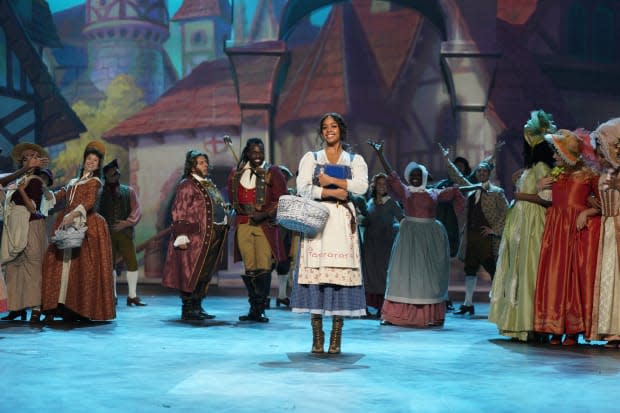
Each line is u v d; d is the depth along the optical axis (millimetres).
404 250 7199
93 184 6875
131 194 8977
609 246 5582
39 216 6984
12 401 3475
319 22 11836
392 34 11727
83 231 6652
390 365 4539
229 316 7652
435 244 7242
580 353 5188
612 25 11695
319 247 4875
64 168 12055
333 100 11750
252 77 11781
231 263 11508
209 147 11836
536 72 11570
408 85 11688
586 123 11609
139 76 11984
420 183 7422
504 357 4945
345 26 11797
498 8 11555
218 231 7340
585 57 11648
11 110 11906
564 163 5848
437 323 7195
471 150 11516
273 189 7137
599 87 11656
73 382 3938
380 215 8125
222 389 3750
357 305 4949
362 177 4953
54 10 12117
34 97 12031
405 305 7129
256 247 7109
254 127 11758
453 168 8430
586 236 5676
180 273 7168
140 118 11977
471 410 3336
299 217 4699
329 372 4254
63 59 12109
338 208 4898
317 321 5047
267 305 8688
